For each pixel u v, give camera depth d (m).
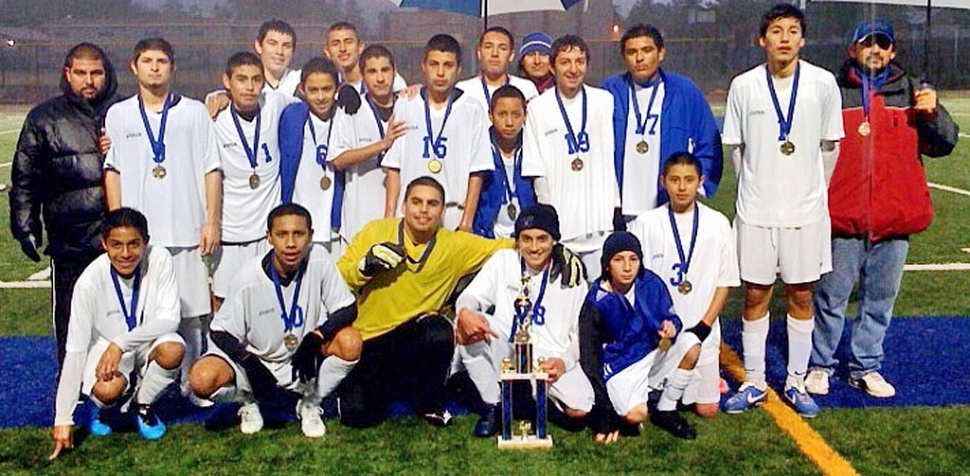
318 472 3.89
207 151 4.59
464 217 4.86
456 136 4.84
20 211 4.47
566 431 4.32
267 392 4.27
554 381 4.23
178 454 4.09
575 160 4.73
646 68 4.67
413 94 4.89
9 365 5.33
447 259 4.47
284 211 4.10
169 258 4.33
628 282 4.15
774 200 4.36
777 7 4.30
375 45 5.13
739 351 5.62
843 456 4.00
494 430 4.28
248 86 4.62
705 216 4.42
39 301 6.83
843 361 5.33
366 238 4.49
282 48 5.28
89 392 4.22
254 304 4.18
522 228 4.22
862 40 4.51
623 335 4.21
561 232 4.78
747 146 4.41
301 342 4.28
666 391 4.27
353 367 4.26
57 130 4.42
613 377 4.22
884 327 4.76
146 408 4.27
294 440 4.25
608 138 4.76
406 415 4.56
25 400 4.77
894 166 4.59
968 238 8.80
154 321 4.22
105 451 4.13
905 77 4.64
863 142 4.55
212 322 4.24
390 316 4.50
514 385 4.58
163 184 4.46
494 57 5.11
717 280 4.39
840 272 4.67
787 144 4.31
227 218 4.79
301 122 4.87
